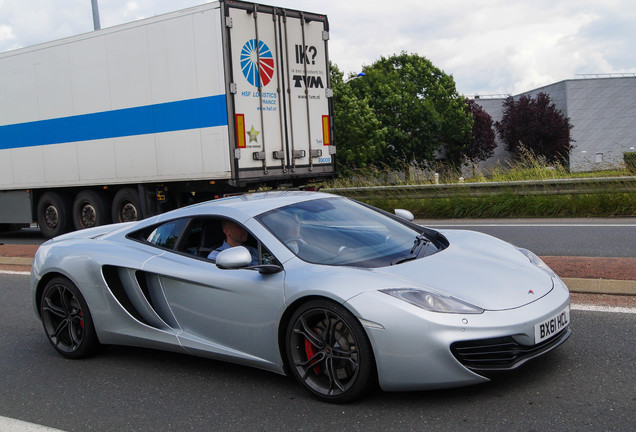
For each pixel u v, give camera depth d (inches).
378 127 1838.1
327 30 446.6
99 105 462.6
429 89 2142.0
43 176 506.3
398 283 142.0
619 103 2659.9
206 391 160.7
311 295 144.2
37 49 496.7
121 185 475.5
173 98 419.2
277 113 419.5
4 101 525.3
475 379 134.6
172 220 185.2
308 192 198.1
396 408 139.1
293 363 150.6
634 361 156.6
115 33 446.0
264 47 411.8
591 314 197.6
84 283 188.2
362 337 137.5
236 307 160.1
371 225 178.2
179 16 410.0
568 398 137.6
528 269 159.6
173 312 176.1
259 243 163.0
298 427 135.0
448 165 608.7
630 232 352.8
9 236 586.2
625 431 120.9
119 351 201.8
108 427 143.3
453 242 180.2
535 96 2802.7
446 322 132.1
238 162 398.9
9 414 155.3
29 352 206.8
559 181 466.3
